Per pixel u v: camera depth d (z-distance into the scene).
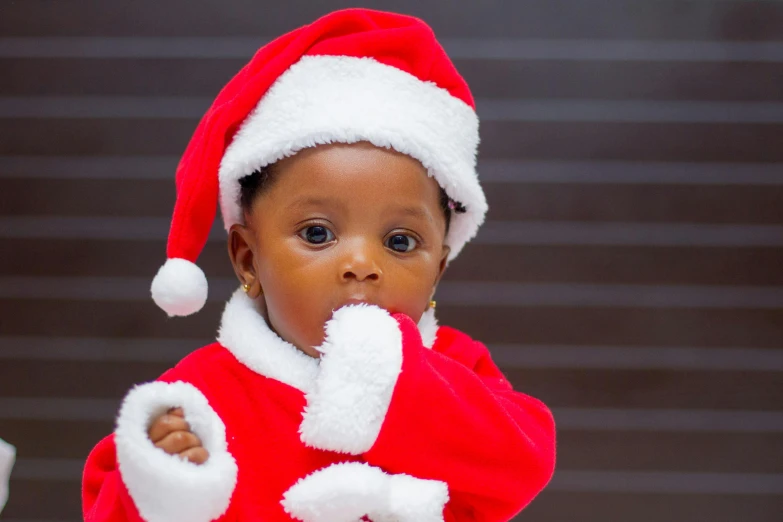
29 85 1.84
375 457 0.75
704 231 1.88
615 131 1.87
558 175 1.88
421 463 0.76
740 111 1.87
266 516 0.76
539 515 1.88
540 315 1.89
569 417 1.89
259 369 0.81
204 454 0.69
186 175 0.87
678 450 1.89
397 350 0.74
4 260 1.86
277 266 0.80
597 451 1.89
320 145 0.80
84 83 1.85
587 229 1.88
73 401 1.87
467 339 0.97
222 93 0.91
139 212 1.87
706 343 1.89
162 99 1.86
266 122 0.83
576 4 1.86
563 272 1.89
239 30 1.85
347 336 0.74
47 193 1.86
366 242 0.79
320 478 0.73
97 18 1.84
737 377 1.89
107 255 1.87
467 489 0.78
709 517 1.88
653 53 1.86
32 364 1.87
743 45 1.86
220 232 1.85
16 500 1.87
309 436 0.73
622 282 1.89
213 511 0.68
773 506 1.88
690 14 1.86
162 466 0.66
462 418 0.76
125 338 1.87
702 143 1.87
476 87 1.87
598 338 1.89
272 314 0.83
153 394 0.69
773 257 1.88
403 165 0.81
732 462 1.89
